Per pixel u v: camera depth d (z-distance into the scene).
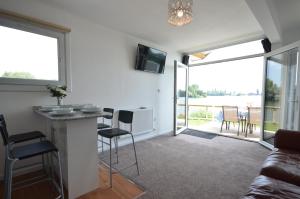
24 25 2.14
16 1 2.08
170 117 4.71
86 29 2.79
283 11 2.54
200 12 2.50
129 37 3.48
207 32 3.33
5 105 2.08
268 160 1.67
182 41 3.90
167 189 1.89
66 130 1.67
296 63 2.83
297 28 3.14
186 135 4.29
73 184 1.72
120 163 2.56
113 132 2.17
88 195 1.78
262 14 2.31
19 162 2.20
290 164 1.52
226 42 3.92
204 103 6.43
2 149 2.06
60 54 2.49
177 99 4.42
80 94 2.75
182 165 2.50
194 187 1.93
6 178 1.52
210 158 2.77
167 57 4.43
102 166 2.46
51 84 2.40
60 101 2.42
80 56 2.73
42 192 1.81
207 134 4.39
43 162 2.32
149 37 3.64
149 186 1.95
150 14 2.62
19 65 2.16
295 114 2.67
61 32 2.48
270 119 3.57
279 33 3.04
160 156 2.85
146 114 3.79
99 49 2.99
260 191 1.11
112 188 1.92
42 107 2.11
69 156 1.69
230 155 2.90
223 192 1.83
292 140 1.92
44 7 2.31
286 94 3.16
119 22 2.91
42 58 2.34
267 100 3.54
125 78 3.46
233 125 5.37
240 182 2.03
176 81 4.24
